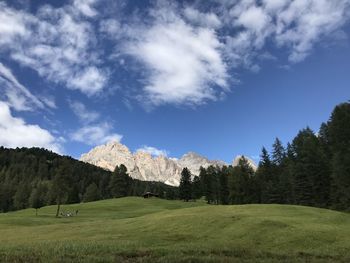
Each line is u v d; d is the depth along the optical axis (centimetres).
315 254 2986
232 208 6009
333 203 10369
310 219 4850
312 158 11269
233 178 13775
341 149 11006
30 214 10081
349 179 9525
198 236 4119
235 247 3108
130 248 2789
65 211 10744
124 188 16988
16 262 2089
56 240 3928
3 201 19612
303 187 11100
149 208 11238
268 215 5156
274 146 15538
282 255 2766
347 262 2664
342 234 4016
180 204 13000
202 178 16438
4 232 5475
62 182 10156
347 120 11775
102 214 9431
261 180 14025
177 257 2384
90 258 2225
